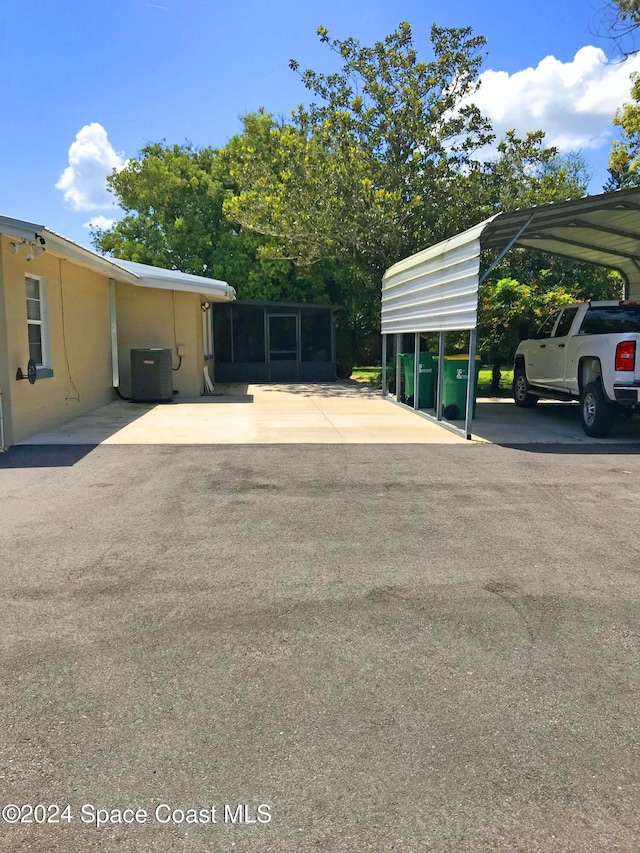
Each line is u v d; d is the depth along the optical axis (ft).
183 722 10.00
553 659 11.87
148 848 7.72
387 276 52.49
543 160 68.69
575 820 8.11
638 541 18.25
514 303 55.16
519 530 19.16
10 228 28.66
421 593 14.69
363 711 10.28
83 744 9.50
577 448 31.81
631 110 61.05
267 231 65.92
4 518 20.13
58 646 12.29
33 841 7.82
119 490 23.38
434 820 8.10
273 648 12.24
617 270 49.26
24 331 33.55
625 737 9.70
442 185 65.21
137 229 98.99
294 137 65.62
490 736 9.70
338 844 7.74
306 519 20.11
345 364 84.79
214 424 38.47
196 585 15.11
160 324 54.54
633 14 46.47
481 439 33.96
